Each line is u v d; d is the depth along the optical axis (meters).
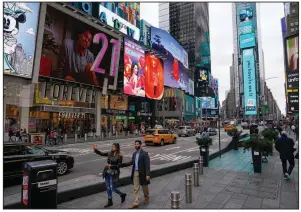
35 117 28.17
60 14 27.52
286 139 8.60
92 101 35.59
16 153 8.51
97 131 36.09
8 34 22.14
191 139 29.12
